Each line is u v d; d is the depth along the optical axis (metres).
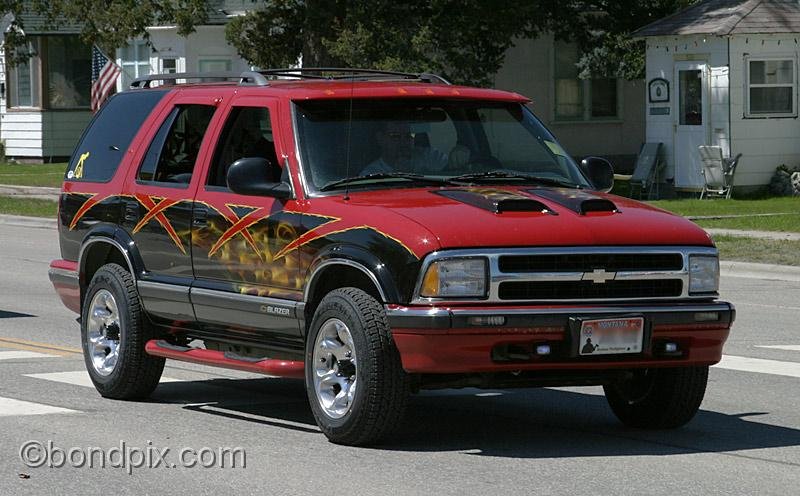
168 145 10.63
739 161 31.19
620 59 37.66
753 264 20.61
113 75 37.00
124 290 10.56
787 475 8.09
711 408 10.46
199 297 9.88
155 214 10.41
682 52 31.78
